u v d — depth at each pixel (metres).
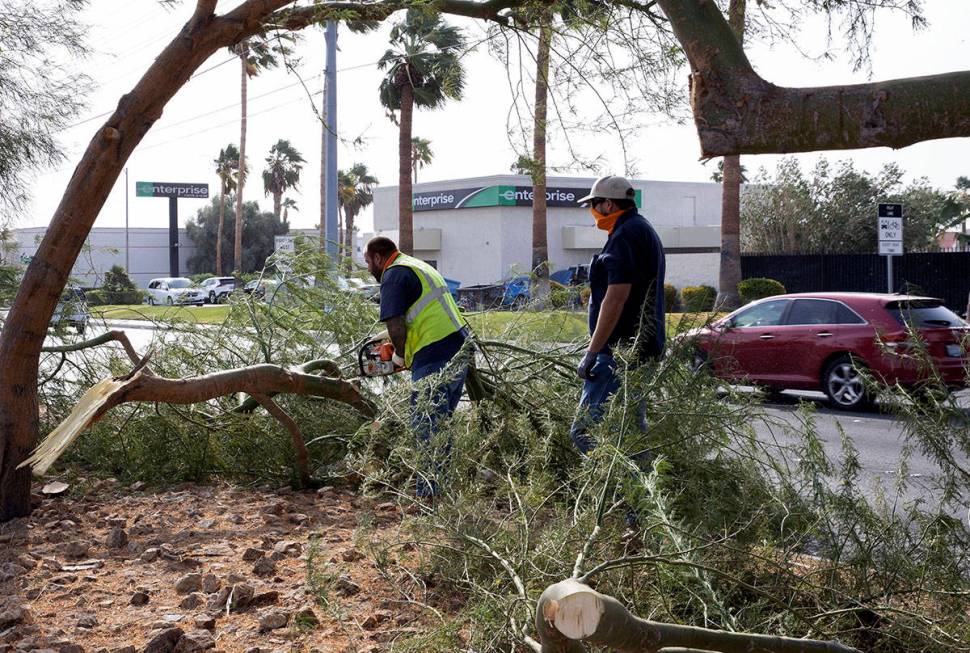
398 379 6.78
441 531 3.98
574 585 2.03
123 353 7.77
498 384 6.06
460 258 47.00
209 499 6.00
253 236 70.50
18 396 5.41
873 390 4.27
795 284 30.27
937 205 44.88
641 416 4.62
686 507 4.16
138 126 5.33
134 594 4.05
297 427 6.09
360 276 7.89
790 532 3.92
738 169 29.39
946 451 4.01
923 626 3.32
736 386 5.02
